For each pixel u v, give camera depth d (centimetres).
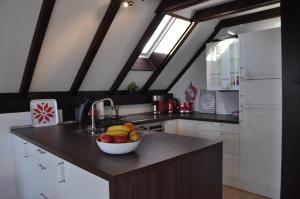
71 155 168
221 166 199
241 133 329
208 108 432
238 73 348
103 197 137
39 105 300
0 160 285
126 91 417
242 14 368
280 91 290
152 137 227
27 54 267
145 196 143
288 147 250
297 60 238
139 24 317
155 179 149
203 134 374
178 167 163
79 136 236
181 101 473
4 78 276
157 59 402
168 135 238
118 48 328
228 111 406
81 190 157
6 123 288
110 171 134
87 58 308
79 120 312
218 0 308
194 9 337
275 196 303
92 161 153
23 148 257
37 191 233
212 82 395
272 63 294
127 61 356
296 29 237
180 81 472
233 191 332
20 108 298
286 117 250
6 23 231
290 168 249
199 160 180
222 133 351
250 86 315
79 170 157
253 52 309
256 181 319
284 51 246
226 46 372
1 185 287
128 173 134
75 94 349
